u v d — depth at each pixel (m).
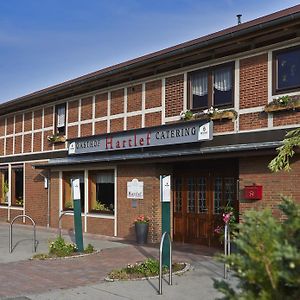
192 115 13.69
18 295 8.20
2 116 24.25
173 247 13.80
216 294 8.09
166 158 14.06
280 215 11.13
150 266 9.80
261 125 11.96
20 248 13.76
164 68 14.86
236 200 13.15
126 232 15.96
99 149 16.77
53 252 12.55
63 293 8.33
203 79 13.71
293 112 11.29
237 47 12.63
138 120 15.78
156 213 14.96
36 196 21.16
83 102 18.50
